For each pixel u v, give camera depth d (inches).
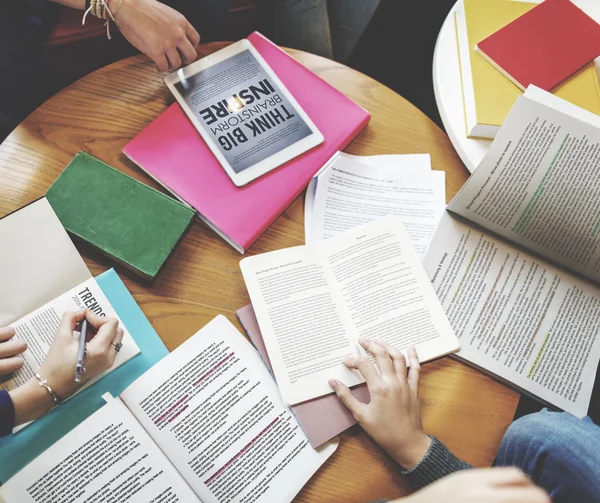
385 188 32.9
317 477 26.4
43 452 24.8
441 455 25.9
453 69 35.4
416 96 54.9
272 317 28.6
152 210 29.8
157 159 32.2
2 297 27.6
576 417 27.4
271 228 31.8
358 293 29.5
